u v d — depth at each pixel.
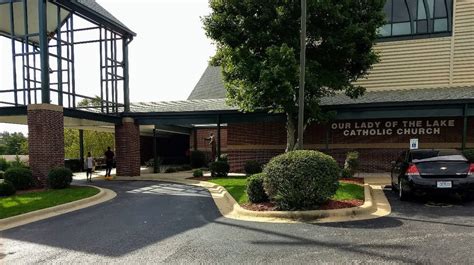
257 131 21.20
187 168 27.05
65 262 5.73
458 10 18.94
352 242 6.29
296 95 13.34
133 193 14.36
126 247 6.48
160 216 9.41
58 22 17.55
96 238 7.21
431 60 19.33
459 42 18.91
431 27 19.38
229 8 14.27
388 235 6.68
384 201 10.34
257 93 13.35
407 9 19.70
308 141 19.83
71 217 9.60
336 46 13.60
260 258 5.59
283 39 13.85
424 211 8.87
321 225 7.64
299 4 13.15
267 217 8.66
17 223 8.96
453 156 10.23
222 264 5.38
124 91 22.28
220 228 7.74
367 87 20.23
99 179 21.09
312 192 8.74
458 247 5.86
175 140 33.88
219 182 16.08
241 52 13.73
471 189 9.64
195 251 6.08
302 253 5.77
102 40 21.45
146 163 32.09
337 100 18.28
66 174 15.19
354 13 13.84
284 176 8.81
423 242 6.18
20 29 19.53
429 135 18.05
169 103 24.91
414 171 9.95
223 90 29.25
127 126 21.80
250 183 10.10
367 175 17.42
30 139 15.48
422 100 16.33
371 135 18.84
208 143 31.52
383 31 20.05
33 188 15.14
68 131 34.53
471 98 15.66
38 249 6.53
